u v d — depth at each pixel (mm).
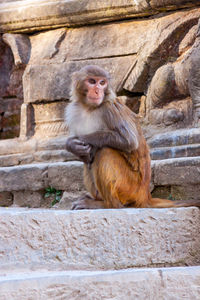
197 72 10180
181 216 6520
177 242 6461
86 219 5664
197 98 10273
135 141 7148
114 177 7062
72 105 7766
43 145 12203
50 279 4301
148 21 11812
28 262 5219
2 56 14156
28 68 12945
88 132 7383
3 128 14266
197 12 11062
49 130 12500
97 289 4473
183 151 9852
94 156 7215
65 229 5504
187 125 10633
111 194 7043
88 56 12258
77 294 4371
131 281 4641
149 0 11352
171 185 9000
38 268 5230
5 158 12555
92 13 12195
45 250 5348
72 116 7668
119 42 11969
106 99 7395
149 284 4730
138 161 7367
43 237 5352
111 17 12109
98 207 7277
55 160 11781
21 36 13383
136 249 6027
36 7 12828
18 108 14055
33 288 4188
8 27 13383
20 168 11086
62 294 4309
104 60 12055
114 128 7180
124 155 7246
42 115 12711
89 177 7691
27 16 12984
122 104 7602
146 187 7508
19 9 13094
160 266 6266
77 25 12742
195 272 4973
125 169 7211
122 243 5910
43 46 12977
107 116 7254
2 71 14266
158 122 11070
